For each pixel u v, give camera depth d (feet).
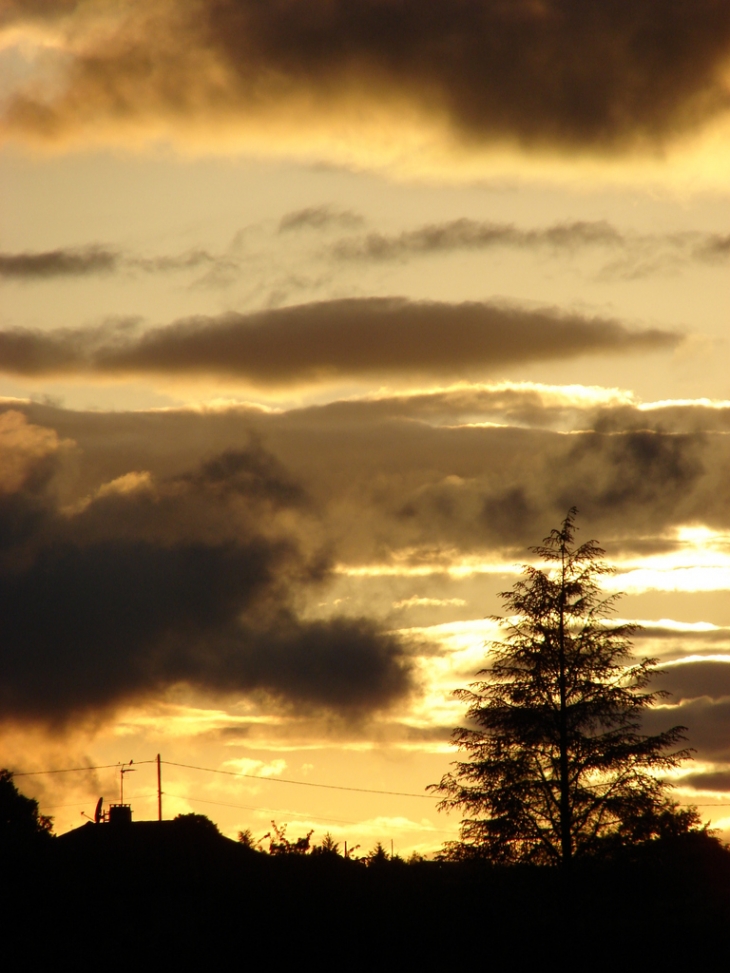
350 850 206.90
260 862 204.03
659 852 204.13
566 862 203.92
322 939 191.01
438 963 192.24
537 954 196.65
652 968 197.77
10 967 196.44
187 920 205.57
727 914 206.08
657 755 210.38
